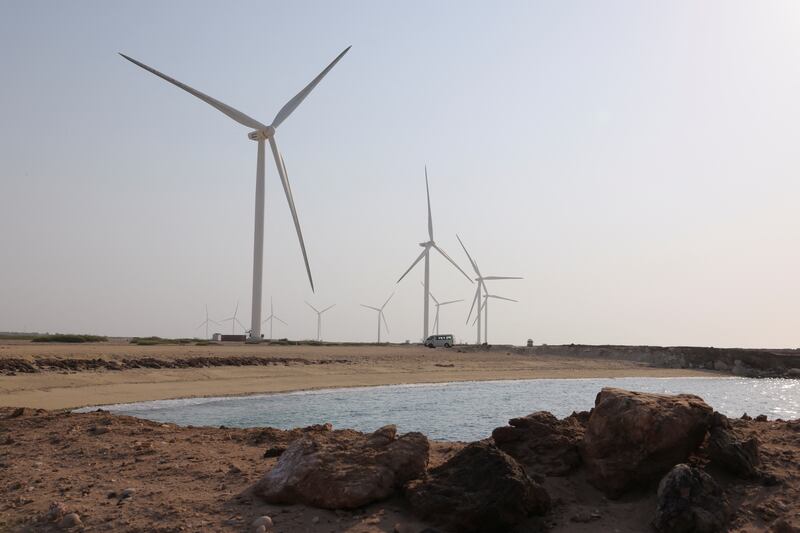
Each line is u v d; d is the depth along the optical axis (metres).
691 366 98.62
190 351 61.84
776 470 10.85
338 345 106.38
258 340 86.56
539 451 12.22
